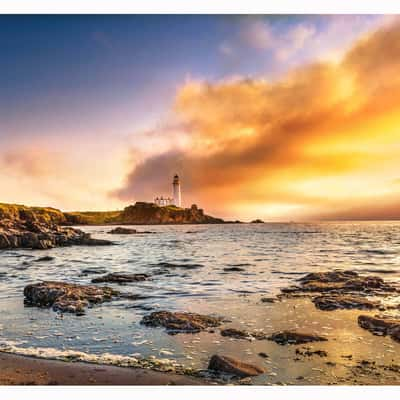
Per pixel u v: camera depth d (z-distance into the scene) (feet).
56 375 28.68
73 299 53.31
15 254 156.97
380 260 114.83
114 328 41.19
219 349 33.94
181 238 311.06
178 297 58.08
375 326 39.47
